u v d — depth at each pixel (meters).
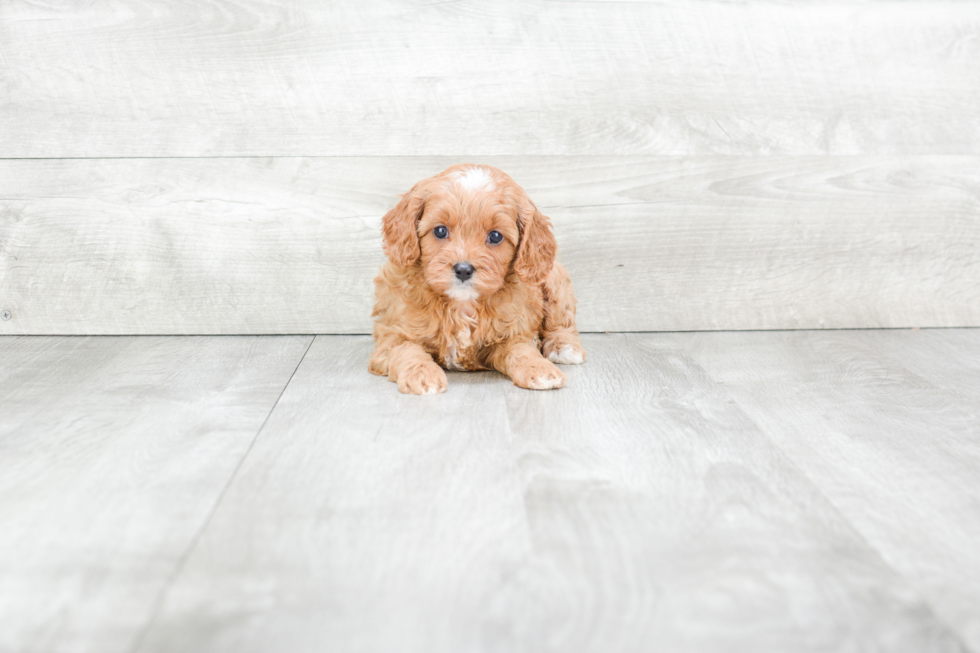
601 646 0.98
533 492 1.39
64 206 2.41
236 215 2.43
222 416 1.75
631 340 2.49
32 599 1.05
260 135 2.41
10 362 2.17
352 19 2.36
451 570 1.14
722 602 1.07
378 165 2.44
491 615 1.03
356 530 1.25
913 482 1.46
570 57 2.43
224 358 2.23
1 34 2.31
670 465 1.51
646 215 2.52
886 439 1.67
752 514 1.32
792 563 1.18
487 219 1.87
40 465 1.48
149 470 1.46
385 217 1.98
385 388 1.97
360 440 1.61
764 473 1.49
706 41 2.45
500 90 2.43
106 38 2.33
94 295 2.46
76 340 2.43
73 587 1.08
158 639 0.97
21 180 2.39
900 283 2.62
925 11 2.49
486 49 2.41
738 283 2.59
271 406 1.82
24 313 2.46
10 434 1.63
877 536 1.26
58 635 0.98
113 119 2.38
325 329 2.52
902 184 2.58
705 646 0.98
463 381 2.04
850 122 2.53
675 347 2.40
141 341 2.42
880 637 1.01
